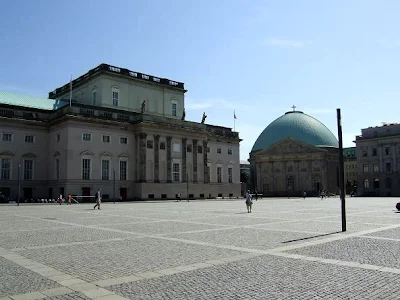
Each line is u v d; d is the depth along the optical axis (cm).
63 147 7925
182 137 9681
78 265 1490
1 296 1091
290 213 4338
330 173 15562
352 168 18675
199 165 10094
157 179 9025
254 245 1933
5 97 8400
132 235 2359
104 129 8469
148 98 9875
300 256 1634
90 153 8138
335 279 1252
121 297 1075
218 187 10612
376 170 13675
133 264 1500
